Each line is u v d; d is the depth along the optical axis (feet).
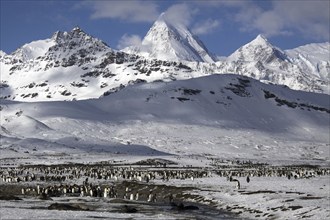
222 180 410.11
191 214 217.15
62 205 219.41
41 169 533.14
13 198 260.21
